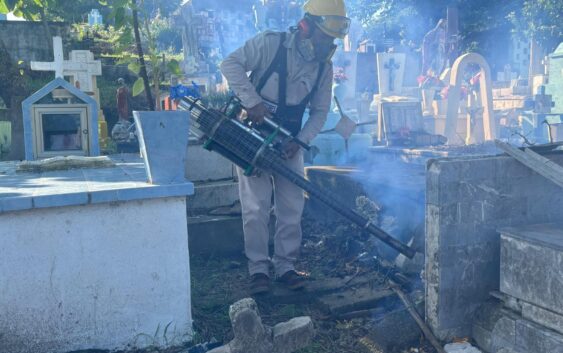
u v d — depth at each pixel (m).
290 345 2.82
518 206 3.43
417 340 3.43
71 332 3.09
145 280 3.20
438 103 8.87
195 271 4.54
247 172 3.85
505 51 25.62
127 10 4.28
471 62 7.88
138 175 3.74
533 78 13.50
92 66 9.06
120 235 3.13
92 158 4.35
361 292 3.97
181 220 3.25
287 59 3.86
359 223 3.75
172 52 18.61
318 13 3.74
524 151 3.42
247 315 2.72
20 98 7.33
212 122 3.80
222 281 4.31
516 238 3.08
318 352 3.31
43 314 3.03
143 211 3.16
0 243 2.92
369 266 4.39
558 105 11.71
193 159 5.64
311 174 5.91
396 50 15.87
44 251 3.00
